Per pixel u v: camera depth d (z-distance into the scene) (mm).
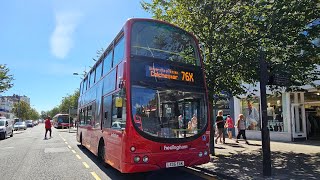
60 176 9102
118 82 8344
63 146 18812
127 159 7078
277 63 11000
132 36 7898
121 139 7500
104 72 10797
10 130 31359
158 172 9398
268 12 10344
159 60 7992
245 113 21188
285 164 9695
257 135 19766
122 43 8320
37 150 16531
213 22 11289
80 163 11586
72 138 26969
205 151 7969
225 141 18422
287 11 9859
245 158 11242
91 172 9680
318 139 17500
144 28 8188
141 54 7871
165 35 8461
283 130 17797
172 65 8141
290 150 13133
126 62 7617
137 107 7367
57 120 59156
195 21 11266
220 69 10969
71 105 62031
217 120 17125
